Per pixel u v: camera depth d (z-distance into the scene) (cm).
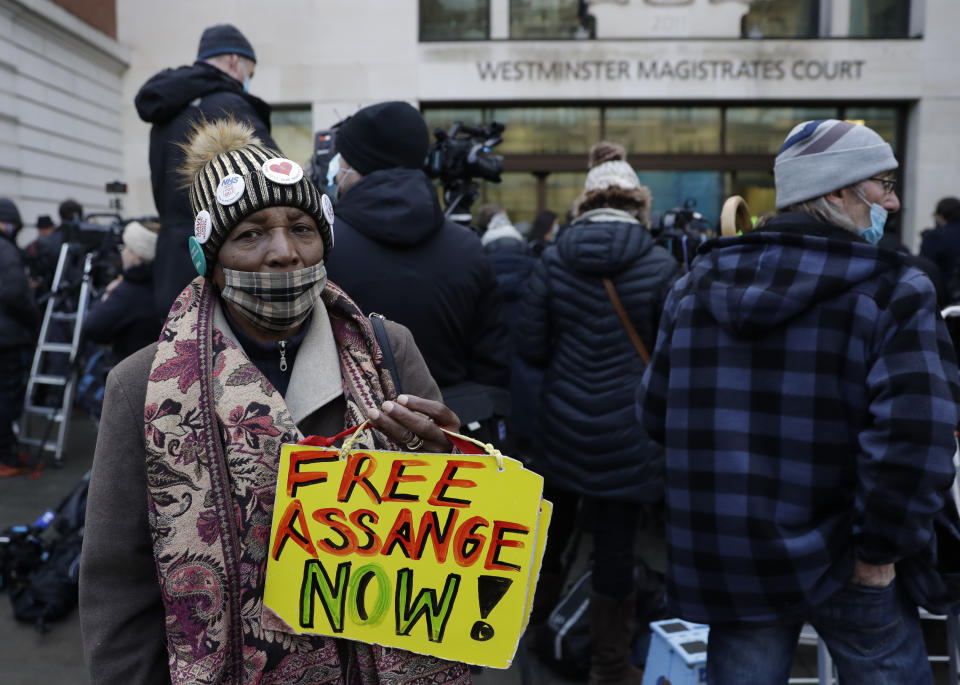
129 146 1120
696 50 1094
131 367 106
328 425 111
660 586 289
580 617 271
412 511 100
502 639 97
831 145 157
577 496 282
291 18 1106
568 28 1158
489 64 1103
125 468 103
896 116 1137
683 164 1148
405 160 200
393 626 100
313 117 1120
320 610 100
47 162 926
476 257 204
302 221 107
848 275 145
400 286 189
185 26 1106
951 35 1084
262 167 104
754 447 154
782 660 162
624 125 1146
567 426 255
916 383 136
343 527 100
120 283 368
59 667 274
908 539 137
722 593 156
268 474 101
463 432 198
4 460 497
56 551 319
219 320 108
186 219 240
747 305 151
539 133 1149
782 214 166
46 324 552
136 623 106
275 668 102
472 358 212
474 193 332
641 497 245
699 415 160
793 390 150
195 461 99
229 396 102
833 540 150
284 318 107
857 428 147
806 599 150
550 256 266
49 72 923
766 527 150
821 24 1140
